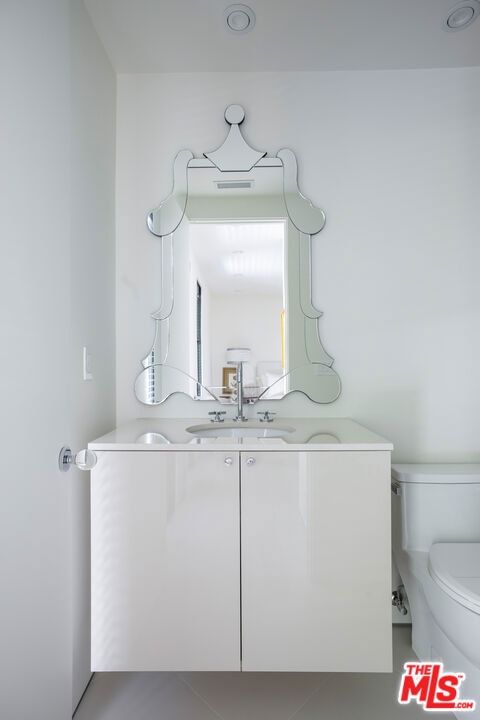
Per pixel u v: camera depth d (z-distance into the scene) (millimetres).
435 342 1696
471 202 1703
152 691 1341
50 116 953
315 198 1718
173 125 1719
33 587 857
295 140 1720
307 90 1720
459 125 1712
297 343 1705
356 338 1703
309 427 1474
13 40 779
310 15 1425
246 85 1723
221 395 1705
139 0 1349
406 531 1474
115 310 1693
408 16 1437
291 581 1163
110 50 1578
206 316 1710
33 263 863
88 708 1271
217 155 1710
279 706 1285
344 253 1711
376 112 1719
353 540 1163
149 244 1710
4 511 741
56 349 980
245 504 1166
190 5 1375
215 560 1168
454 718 1243
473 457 1683
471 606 1053
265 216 1711
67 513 1040
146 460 1178
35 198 873
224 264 1710
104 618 1179
